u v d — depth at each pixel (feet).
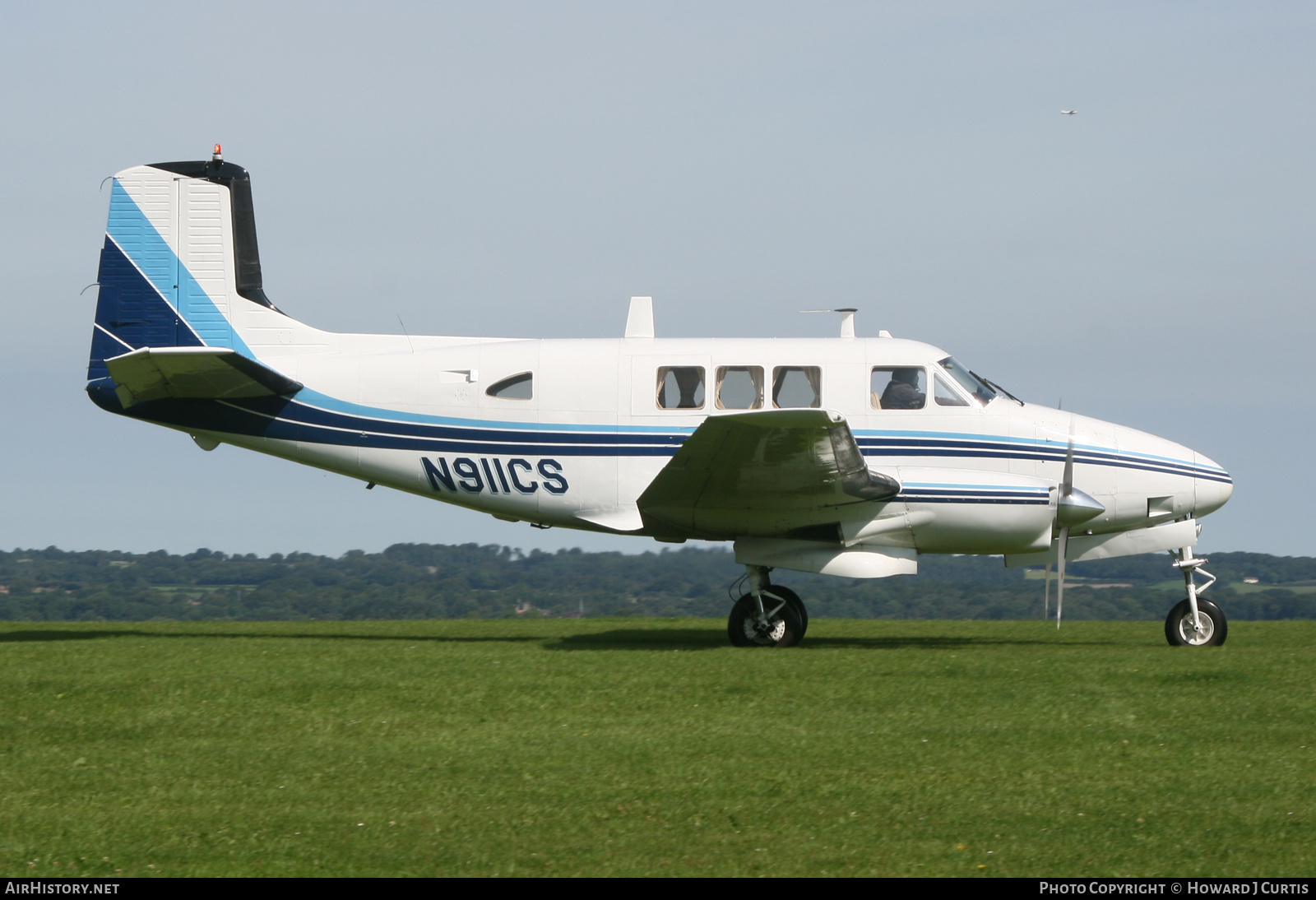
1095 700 62.54
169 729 57.98
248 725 58.80
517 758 52.08
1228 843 40.68
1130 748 52.85
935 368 91.20
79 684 67.31
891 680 68.08
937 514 87.51
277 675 70.28
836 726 57.52
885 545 88.79
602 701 63.36
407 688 66.44
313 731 57.47
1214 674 69.10
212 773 49.80
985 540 88.12
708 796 46.26
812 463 81.30
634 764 50.83
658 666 72.90
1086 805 44.88
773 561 89.20
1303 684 66.59
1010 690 65.00
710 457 81.30
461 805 45.50
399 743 55.06
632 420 92.22
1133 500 90.48
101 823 43.42
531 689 66.08
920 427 90.48
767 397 91.35
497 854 40.29
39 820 43.80
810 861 39.55
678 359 92.48
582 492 92.89
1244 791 46.39
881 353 91.61
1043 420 91.20
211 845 41.19
